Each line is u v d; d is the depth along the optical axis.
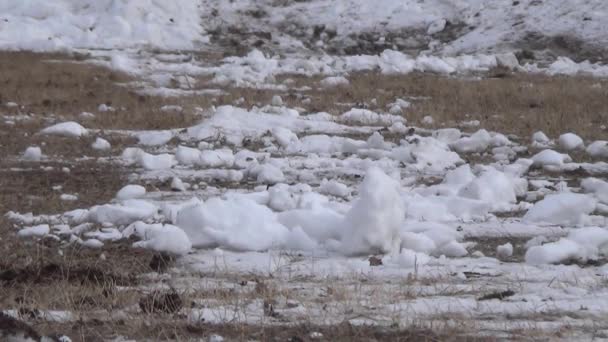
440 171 48.22
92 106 67.38
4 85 76.75
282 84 85.19
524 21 116.81
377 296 26.84
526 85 83.19
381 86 83.00
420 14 124.38
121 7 122.19
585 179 44.47
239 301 26.28
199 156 49.44
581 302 26.42
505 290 27.78
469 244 33.94
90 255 32.31
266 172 45.75
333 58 106.62
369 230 31.80
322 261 31.41
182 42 117.50
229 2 130.62
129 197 41.34
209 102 70.25
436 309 25.61
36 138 55.50
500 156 51.88
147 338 23.09
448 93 77.44
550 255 31.30
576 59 107.19
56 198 41.00
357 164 49.22
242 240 33.09
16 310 25.12
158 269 30.56
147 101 70.75
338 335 23.31
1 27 115.50
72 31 116.62
